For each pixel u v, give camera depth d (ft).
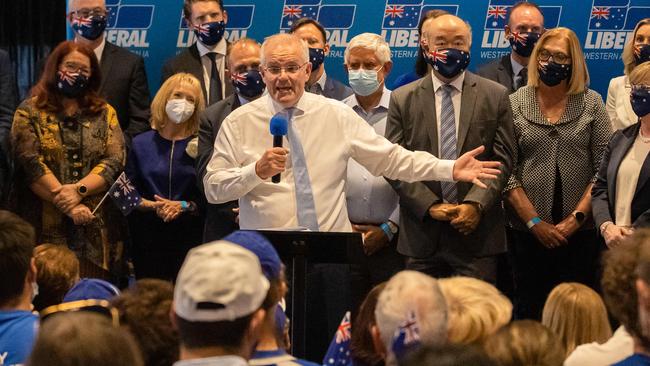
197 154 25.54
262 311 10.83
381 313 11.37
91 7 28.66
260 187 21.47
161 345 13.12
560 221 25.79
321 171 21.57
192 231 27.14
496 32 29.91
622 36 29.60
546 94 25.94
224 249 10.72
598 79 29.81
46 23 32.86
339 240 17.78
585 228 25.80
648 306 11.84
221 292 10.43
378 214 26.04
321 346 21.42
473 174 21.21
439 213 23.73
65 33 32.94
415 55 30.30
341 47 30.60
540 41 25.73
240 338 10.61
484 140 24.23
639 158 24.43
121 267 27.27
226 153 21.75
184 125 27.61
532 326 11.92
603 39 29.71
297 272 17.98
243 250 10.76
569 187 25.68
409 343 11.05
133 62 29.30
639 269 11.89
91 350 8.88
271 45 21.52
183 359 10.64
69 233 26.48
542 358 11.64
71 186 26.00
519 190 25.67
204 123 25.48
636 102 24.09
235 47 26.02
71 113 26.71
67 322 9.05
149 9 31.09
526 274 26.27
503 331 11.98
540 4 29.89
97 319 9.16
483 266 24.00
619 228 23.89
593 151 25.84
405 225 24.43
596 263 25.73
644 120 24.44
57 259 17.87
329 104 21.85
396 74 30.45
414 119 24.43
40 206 26.50
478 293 13.41
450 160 22.25
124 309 13.32
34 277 14.73
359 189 26.08
